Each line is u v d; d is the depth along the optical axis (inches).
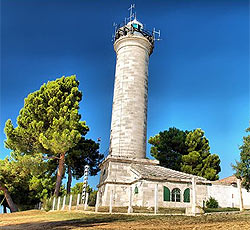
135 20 1517.0
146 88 1406.3
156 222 531.8
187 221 527.2
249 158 1195.3
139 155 1278.3
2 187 1577.3
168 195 1075.9
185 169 1614.2
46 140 1352.1
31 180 1615.4
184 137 1770.4
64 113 1461.6
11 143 1461.6
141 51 1430.9
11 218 939.3
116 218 641.6
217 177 1610.5
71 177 1681.8
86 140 1727.4
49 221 715.4
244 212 742.5
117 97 1364.4
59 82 1567.4
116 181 1192.2
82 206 1079.0
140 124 1316.4
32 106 1469.0
